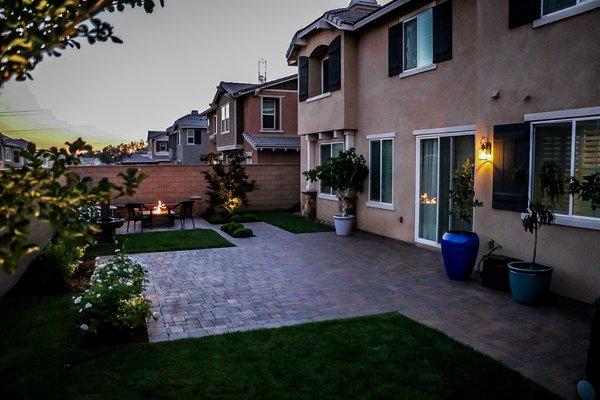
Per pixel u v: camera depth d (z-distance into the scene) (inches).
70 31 89.7
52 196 87.1
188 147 1611.7
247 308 277.6
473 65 385.1
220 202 690.2
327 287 322.3
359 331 234.5
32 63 90.9
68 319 251.9
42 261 309.1
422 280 338.6
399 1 455.2
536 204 271.1
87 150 106.4
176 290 315.9
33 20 82.4
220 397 169.2
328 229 581.0
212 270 371.9
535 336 231.5
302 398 168.9
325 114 608.1
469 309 273.4
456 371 190.2
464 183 341.4
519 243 324.2
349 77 559.8
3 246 80.8
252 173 799.7
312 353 207.3
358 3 615.5
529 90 311.6
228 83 1085.1
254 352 208.4
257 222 660.1
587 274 279.4
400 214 493.4
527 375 190.1
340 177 540.1
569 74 284.5
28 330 235.8
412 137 466.6
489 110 344.5
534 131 312.3
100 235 487.2
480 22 350.0
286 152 953.5
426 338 225.1
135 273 276.8
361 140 561.3
